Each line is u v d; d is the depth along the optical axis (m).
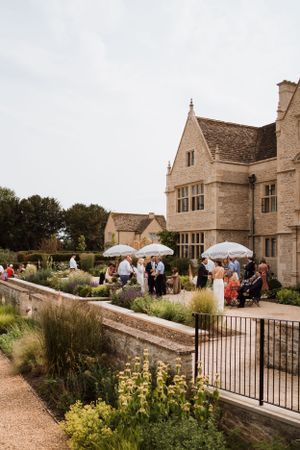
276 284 20.67
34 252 50.59
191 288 21.47
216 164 27.05
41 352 10.13
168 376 7.20
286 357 7.80
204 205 28.06
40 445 6.55
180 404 6.61
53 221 69.75
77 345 9.62
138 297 13.48
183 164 30.27
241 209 27.77
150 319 11.07
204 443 5.80
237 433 6.29
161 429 6.10
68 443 6.51
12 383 9.56
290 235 22.47
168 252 22.33
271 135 29.05
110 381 8.08
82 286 17.03
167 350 7.69
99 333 10.03
